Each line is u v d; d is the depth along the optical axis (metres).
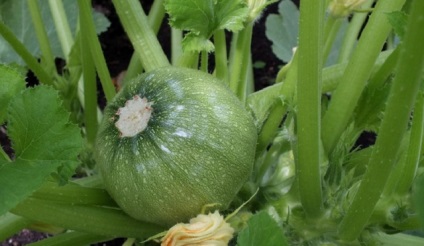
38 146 0.49
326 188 0.59
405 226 0.54
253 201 0.63
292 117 0.63
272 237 0.47
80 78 0.83
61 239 0.64
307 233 0.59
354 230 0.53
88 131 0.76
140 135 0.54
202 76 0.56
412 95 0.44
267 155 0.64
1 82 0.52
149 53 0.65
